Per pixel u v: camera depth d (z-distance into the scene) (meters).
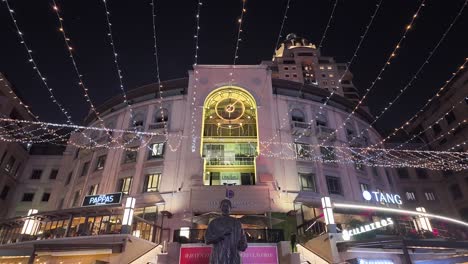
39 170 35.16
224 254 9.13
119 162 26.66
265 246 15.05
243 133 26.84
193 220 19.25
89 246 14.73
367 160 29.55
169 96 29.88
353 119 32.44
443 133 36.53
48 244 14.41
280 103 29.14
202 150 25.80
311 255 16.20
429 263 16.36
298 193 22.97
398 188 34.78
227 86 28.05
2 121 31.47
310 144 27.14
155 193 22.75
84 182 27.45
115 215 20.05
